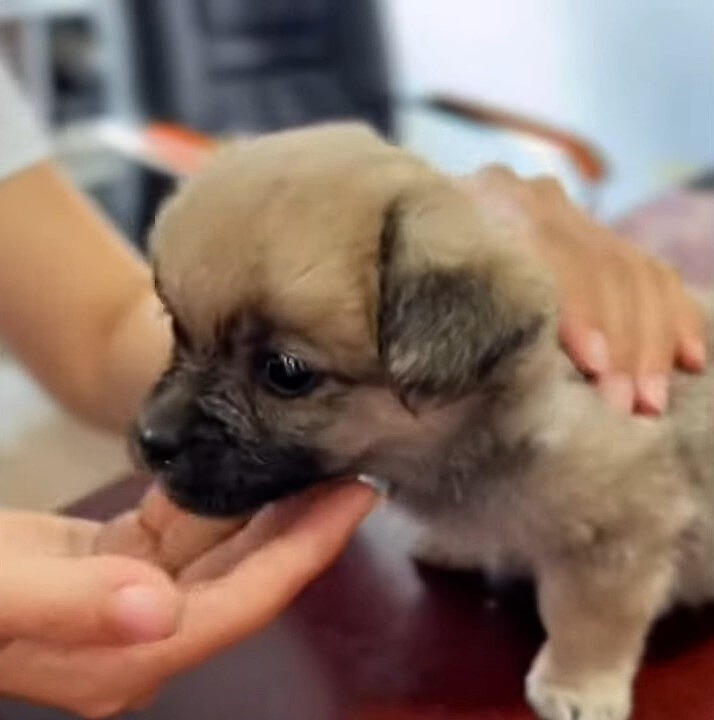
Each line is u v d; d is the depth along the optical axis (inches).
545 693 13.3
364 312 12.3
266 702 12.7
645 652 14.1
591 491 14.0
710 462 14.9
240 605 11.5
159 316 16.7
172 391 13.1
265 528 12.6
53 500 30.1
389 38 40.3
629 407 14.3
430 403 12.1
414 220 12.4
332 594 14.3
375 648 13.5
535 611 14.3
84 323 19.0
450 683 13.2
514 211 14.6
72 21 41.4
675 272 16.4
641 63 43.7
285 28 38.6
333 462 13.1
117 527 13.1
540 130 37.5
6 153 19.1
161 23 37.1
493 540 14.5
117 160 38.8
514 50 44.7
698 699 13.4
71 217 19.6
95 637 10.4
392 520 15.1
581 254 15.5
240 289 12.3
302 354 12.4
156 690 12.2
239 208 12.4
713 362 15.2
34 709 12.5
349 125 14.0
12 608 10.3
